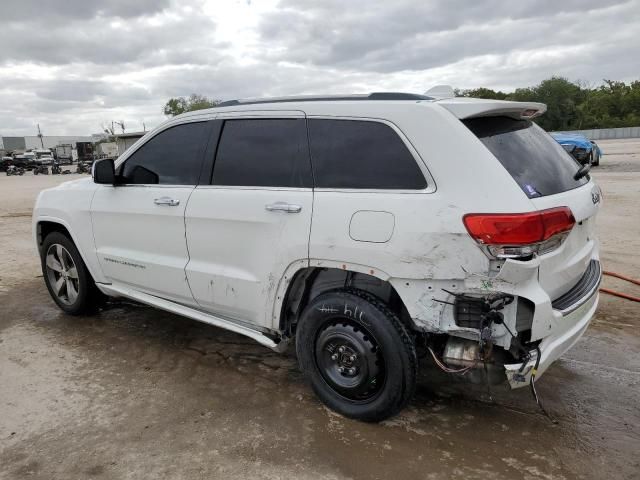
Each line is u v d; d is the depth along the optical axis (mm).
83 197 4461
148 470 2732
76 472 2721
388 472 2713
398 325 2891
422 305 2775
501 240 2529
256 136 3428
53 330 4648
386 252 2793
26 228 10273
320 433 3051
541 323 2652
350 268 2941
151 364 3959
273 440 2984
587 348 4188
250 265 3371
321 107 3180
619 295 5285
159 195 3846
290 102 3352
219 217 3461
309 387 3596
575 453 2865
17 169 42688
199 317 3789
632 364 3920
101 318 4922
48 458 2834
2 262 7223
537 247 2600
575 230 2969
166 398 3457
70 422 3176
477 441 2980
